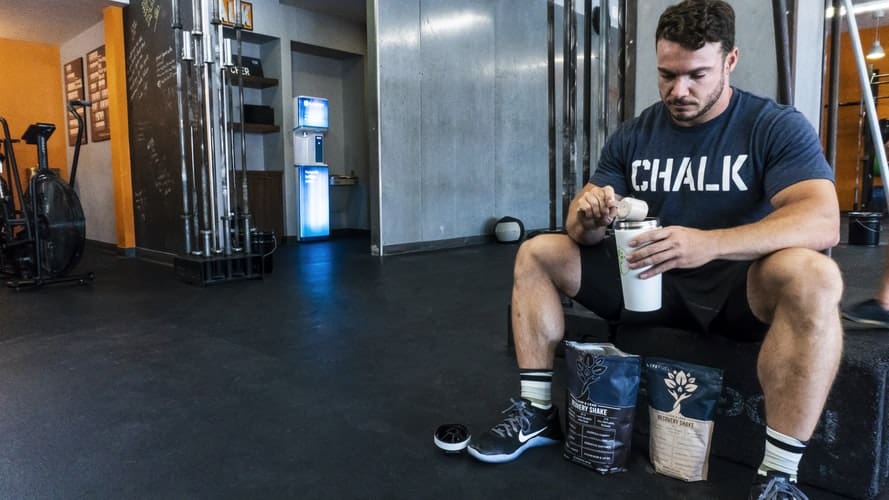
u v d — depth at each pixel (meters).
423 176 5.79
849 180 10.14
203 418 1.63
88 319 2.88
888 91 9.91
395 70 5.41
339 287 3.74
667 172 1.31
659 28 1.19
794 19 1.82
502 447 1.33
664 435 1.26
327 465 1.34
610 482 1.25
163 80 4.78
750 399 1.28
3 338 2.52
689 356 1.36
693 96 1.18
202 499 1.19
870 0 8.45
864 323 1.37
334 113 7.72
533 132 7.12
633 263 1.10
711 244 1.05
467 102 6.20
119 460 1.37
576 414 1.31
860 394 1.13
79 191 6.53
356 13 6.96
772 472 1.05
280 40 6.56
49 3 5.27
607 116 2.46
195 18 3.78
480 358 2.19
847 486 1.16
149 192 5.22
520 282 1.39
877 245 5.19
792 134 1.16
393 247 5.55
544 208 7.41
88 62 6.13
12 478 1.29
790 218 1.05
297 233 6.85
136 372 2.04
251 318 2.88
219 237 4.04
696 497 1.18
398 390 1.85
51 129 3.85
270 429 1.55
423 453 1.40
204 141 3.90
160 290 3.68
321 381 1.94
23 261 3.88
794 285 1.00
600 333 1.96
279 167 6.78
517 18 6.74
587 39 2.44
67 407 1.72
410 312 3.00
